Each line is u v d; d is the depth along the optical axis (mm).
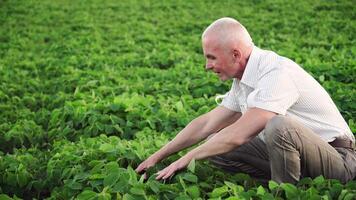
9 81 12000
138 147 6555
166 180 5625
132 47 15297
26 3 25172
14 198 5832
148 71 12047
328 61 12305
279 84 5266
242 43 5434
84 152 6555
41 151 7977
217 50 5438
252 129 5215
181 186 5383
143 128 8062
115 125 8023
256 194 5195
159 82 10758
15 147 8234
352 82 10344
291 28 17359
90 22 20219
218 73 5613
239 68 5523
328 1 21984
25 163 6898
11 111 9648
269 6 21844
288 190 5070
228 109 5988
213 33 5441
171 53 13875
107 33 18047
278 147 5172
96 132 8000
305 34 16703
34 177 6617
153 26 19078
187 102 9102
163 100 9102
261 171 6148
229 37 5395
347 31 16547
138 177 5891
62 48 15562
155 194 5410
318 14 19469
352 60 11352
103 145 6527
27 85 11727
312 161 5328
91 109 8609
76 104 8969
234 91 5859
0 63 14055
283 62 5414
